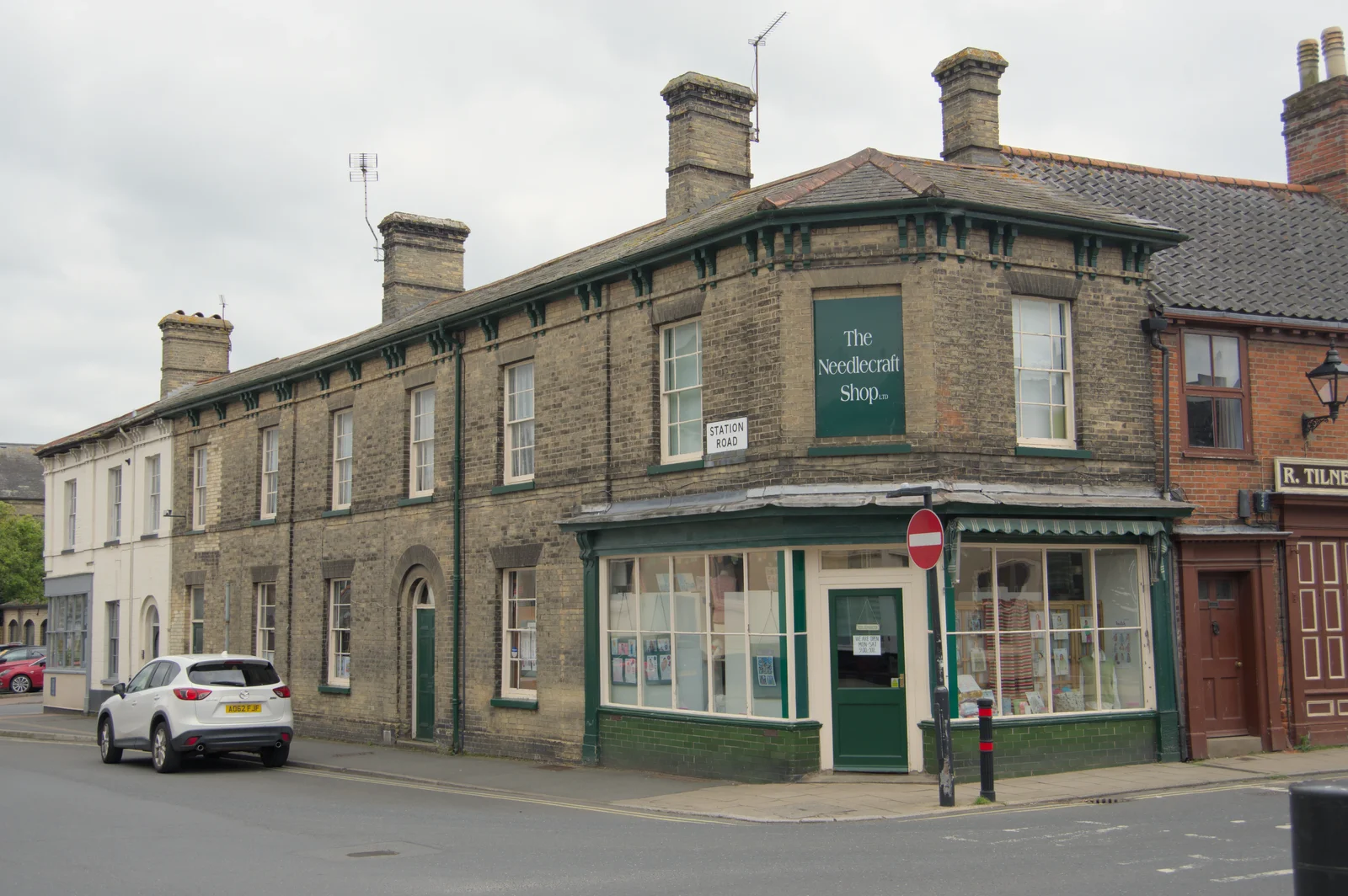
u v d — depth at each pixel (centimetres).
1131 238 1534
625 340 1675
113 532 3256
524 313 1864
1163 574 1519
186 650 2833
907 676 1377
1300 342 1686
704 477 1523
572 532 1712
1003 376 1444
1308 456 1670
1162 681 1510
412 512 2091
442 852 1025
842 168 1528
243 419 2675
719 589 1509
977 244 1445
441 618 2000
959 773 1362
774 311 1434
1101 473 1505
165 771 1741
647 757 1586
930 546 1213
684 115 1864
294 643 2416
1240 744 1569
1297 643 1620
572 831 1138
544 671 1773
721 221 1481
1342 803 592
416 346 2114
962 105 1773
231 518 2681
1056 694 1452
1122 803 1222
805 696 1394
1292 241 1891
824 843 1024
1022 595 1445
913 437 1388
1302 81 2177
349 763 1822
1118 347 1537
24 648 4512
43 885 905
